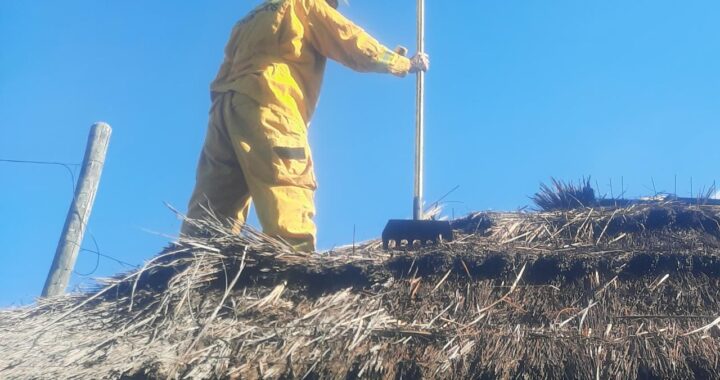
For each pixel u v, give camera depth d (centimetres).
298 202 556
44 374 424
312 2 595
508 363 411
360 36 595
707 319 438
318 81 610
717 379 406
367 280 473
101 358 425
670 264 473
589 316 445
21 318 497
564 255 476
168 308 452
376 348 421
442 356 416
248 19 603
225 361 413
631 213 526
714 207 530
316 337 425
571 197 570
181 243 484
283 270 473
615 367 410
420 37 610
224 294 460
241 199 606
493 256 476
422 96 595
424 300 460
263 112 573
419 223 516
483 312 450
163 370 407
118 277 487
